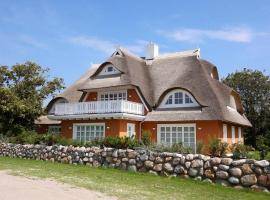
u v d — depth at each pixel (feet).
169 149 57.77
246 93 174.60
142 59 120.16
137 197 34.63
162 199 34.09
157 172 52.26
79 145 71.46
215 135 82.12
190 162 48.47
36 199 31.91
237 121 94.43
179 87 89.51
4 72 115.34
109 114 87.81
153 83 102.68
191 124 85.97
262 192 39.75
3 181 41.60
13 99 106.83
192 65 98.99
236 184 42.60
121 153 58.39
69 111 96.37
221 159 44.98
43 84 118.52
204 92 87.76
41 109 112.16
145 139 68.28
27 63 116.88
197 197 35.99
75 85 115.03
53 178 45.70
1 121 107.45
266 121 167.84
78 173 51.55
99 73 105.29
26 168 56.08
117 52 107.96
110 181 44.57
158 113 90.74
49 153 71.67
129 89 98.68
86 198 33.30
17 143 83.92
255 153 50.57
